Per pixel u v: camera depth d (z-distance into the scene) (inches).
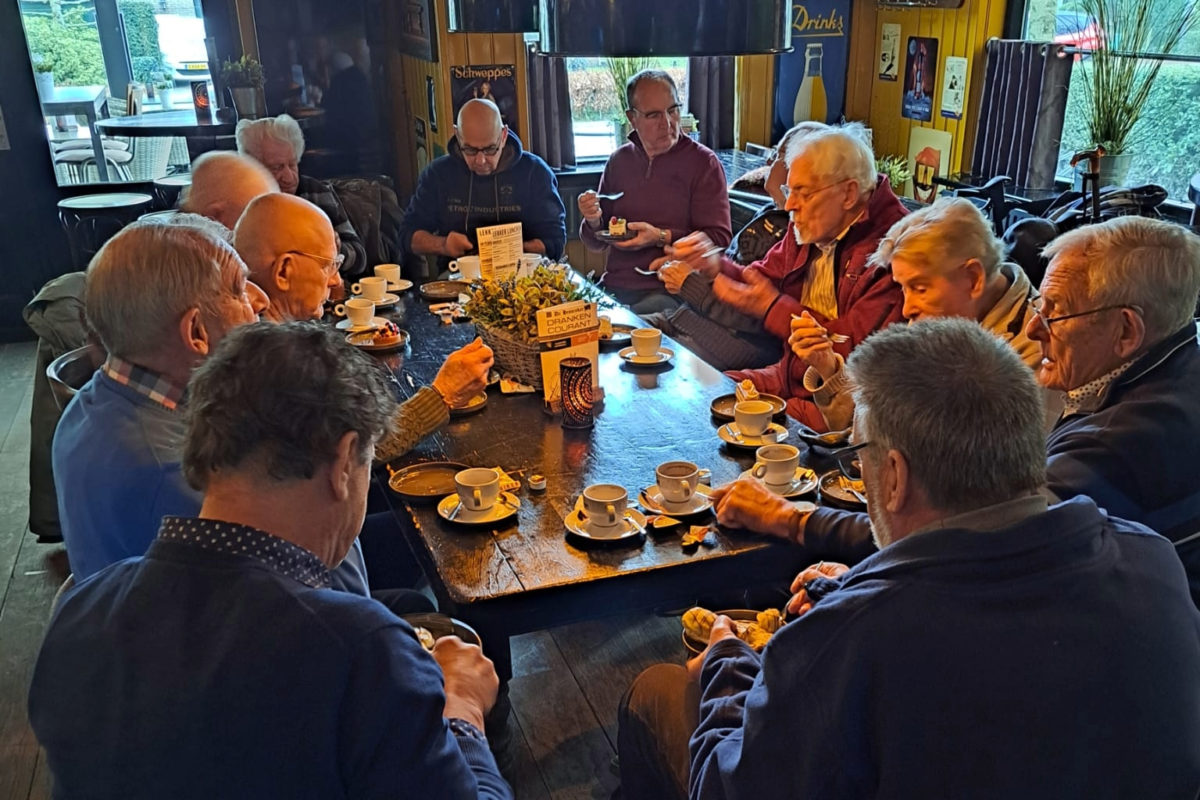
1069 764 39.6
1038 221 105.0
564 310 89.6
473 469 74.4
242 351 41.6
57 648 40.0
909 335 45.4
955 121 188.1
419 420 83.2
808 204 109.0
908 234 85.0
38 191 203.5
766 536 69.6
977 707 39.7
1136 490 60.8
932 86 192.2
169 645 38.4
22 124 198.4
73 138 203.8
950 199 87.8
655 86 147.5
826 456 81.5
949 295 84.1
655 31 52.9
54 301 114.9
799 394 111.9
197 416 41.1
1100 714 39.8
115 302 58.7
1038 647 39.7
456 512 72.8
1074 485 60.9
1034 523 41.3
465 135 146.6
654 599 67.7
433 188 156.9
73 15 198.7
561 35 54.5
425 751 39.4
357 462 43.6
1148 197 119.0
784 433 85.0
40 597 115.0
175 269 59.0
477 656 54.6
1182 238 61.2
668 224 155.6
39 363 116.6
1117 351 62.7
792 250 119.5
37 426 118.5
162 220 71.9
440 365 106.7
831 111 210.8
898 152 205.6
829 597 44.0
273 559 40.7
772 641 44.7
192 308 59.9
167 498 58.8
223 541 40.3
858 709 41.3
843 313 110.4
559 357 89.8
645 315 146.6
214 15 199.6
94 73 206.2
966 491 42.4
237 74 195.3
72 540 61.2
